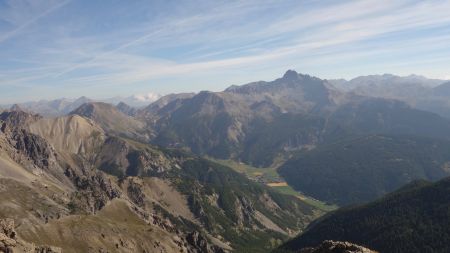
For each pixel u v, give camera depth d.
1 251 173.25
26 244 198.12
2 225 194.12
